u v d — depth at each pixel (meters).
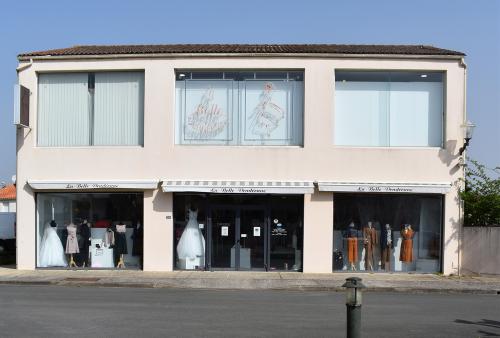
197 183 18.84
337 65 19.14
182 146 19.34
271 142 19.50
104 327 9.71
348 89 19.44
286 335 9.20
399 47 21.28
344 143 19.34
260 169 19.14
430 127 19.39
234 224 19.33
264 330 9.58
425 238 19.27
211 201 19.34
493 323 10.57
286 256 19.22
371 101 19.42
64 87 19.98
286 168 19.09
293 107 19.50
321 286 15.90
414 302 13.45
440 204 19.23
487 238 18.80
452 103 19.08
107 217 19.77
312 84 19.12
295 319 10.69
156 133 19.28
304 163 19.06
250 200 19.30
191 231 19.33
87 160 19.45
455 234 18.94
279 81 19.55
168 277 17.62
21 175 19.69
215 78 19.64
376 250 19.25
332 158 19.03
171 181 19.02
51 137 19.97
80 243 19.81
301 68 19.17
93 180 19.33
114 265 19.70
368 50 19.58
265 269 19.19
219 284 16.39
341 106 19.42
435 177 19.02
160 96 19.31
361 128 19.39
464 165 19.05
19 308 11.70
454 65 19.11
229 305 12.47
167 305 12.34
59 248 19.83
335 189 18.67
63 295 13.95
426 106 19.42
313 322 10.38
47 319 10.43
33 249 19.62
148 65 19.38
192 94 19.66
